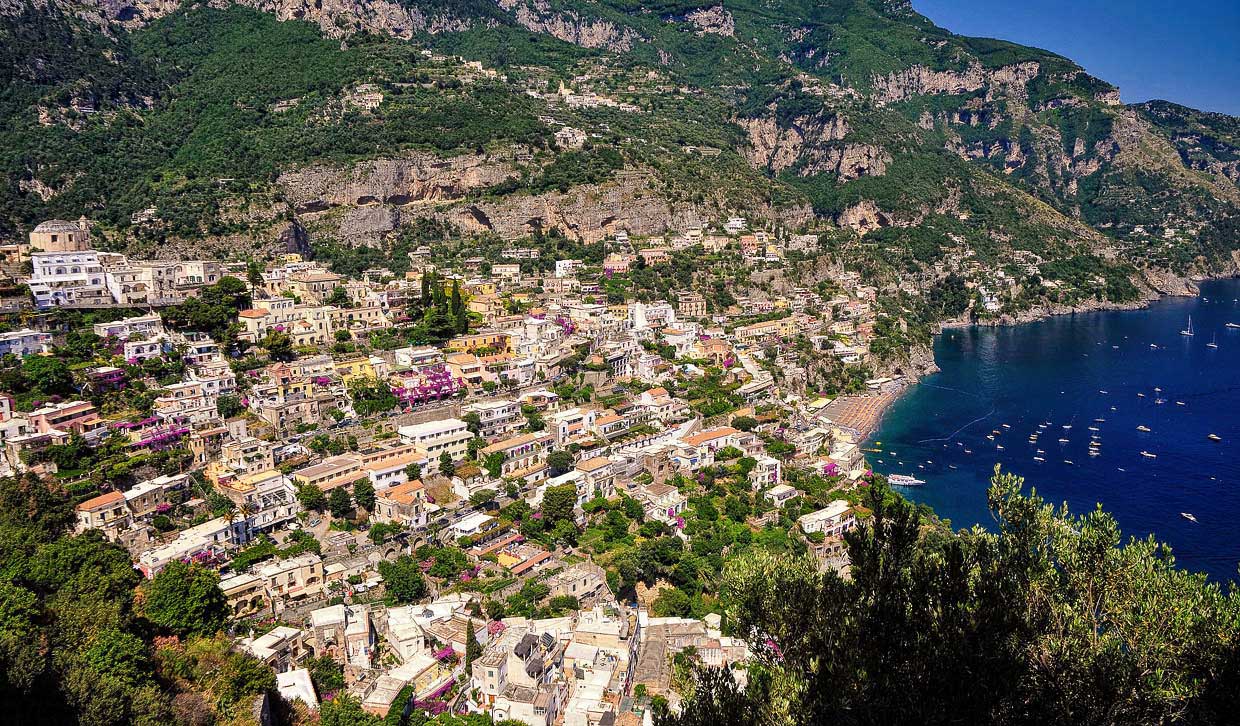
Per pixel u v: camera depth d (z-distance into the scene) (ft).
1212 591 166.91
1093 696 140.87
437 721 378.53
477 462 625.00
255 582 437.99
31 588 377.50
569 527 567.18
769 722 142.31
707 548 564.30
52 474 488.02
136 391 580.71
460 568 511.40
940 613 135.95
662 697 398.01
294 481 552.41
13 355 561.43
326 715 355.77
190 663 344.49
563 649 428.97
